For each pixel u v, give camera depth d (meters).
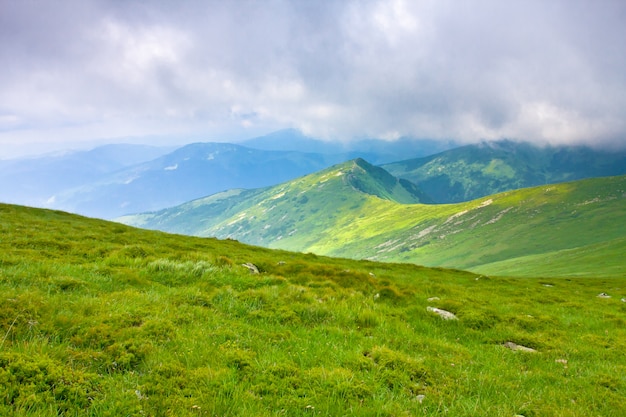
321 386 8.96
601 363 14.30
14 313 10.06
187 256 23.27
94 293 13.82
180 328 11.42
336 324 14.64
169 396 7.79
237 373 9.23
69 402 7.04
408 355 11.88
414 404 8.64
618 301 37.22
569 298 37.28
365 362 10.58
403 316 17.95
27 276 14.23
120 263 20.28
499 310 22.48
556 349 15.62
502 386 10.62
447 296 25.66
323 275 25.02
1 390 6.82
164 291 15.61
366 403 8.45
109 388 7.64
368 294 21.69
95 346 9.59
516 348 15.65
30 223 41.16
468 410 8.65
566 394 10.65
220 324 12.41
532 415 8.99
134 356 9.34
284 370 9.54
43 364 7.71
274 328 13.08
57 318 10.42
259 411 7.58
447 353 13.32
